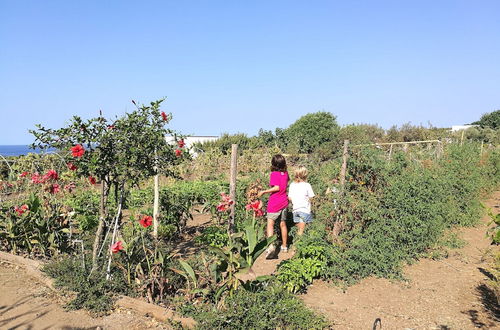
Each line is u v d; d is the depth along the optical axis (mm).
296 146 28156
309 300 4809
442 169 9438
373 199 6094
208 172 17578
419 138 26891
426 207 6605
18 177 8289
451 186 8930
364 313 4488
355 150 6500
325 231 5801
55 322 4082
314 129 33062
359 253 5547
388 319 4344
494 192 13281
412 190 6625
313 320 3928
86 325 4031
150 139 4980
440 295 5047
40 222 6055
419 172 7441
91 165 4719
